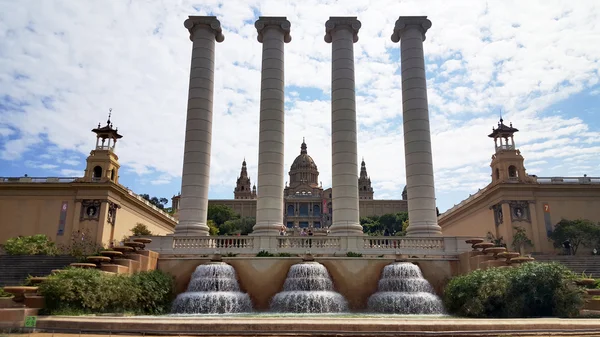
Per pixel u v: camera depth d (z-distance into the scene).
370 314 22.83
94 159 58.59
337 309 24.53
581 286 20.33
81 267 21.88
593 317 18.78
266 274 26.88
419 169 33.66
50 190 57.34
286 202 166.25
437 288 27.22
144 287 22.97
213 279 25.47
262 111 34.94
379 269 27.12
